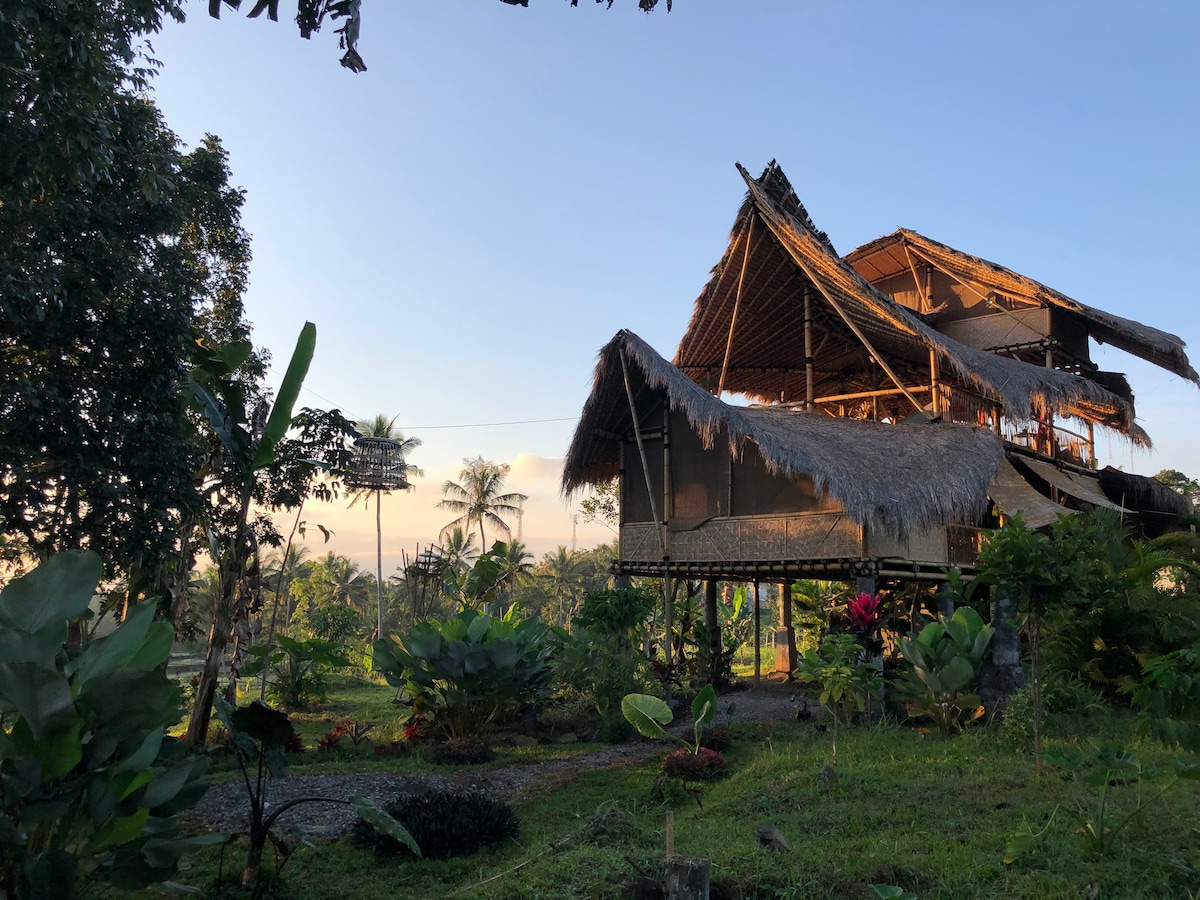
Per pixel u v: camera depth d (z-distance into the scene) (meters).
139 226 14.76
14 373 13.12
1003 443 18.36
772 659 33.47
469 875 7.06
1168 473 36.41
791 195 20.39
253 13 3.77
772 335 23.88
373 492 34.94
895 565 15.65
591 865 6.22
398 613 55.59
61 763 4.86
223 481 15.16
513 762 12.58
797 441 15.43
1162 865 5.43
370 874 7.20
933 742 10.81
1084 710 12.16
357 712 20.92
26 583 5.52
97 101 9.95
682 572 18.53
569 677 15.77
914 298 27.55
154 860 5.44
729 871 5.81
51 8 8.73
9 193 9.80
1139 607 13.51
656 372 16.30
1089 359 25.75
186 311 14.93
